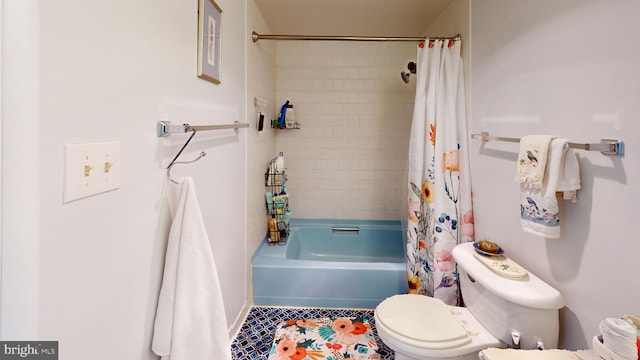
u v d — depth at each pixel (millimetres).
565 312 1080
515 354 940
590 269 970
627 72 833
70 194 579
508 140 1315
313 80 2812
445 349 1147
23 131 501
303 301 1985
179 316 851
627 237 845
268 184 2404
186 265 864
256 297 1995
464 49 1831
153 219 867
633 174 823
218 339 904
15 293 517
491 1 1537
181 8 1017
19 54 494
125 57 732
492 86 1532
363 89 2812
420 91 1864
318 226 2771
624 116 844
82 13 598
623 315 862
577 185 979
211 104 1288
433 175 1840
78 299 611
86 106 613
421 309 1354
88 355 640
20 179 504
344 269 1969
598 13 918
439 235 1817
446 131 1832
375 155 2850
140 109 796
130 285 772
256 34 1959
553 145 1005
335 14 2252
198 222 896
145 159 823
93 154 633
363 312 1948
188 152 1082
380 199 2875
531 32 1233
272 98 2658
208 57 1228
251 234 1988
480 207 1680
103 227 673
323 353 1565
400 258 2689
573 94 1021
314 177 2885
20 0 491
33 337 525
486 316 1256
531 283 1144
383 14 2248
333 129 2846
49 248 544
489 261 1301
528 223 1105
